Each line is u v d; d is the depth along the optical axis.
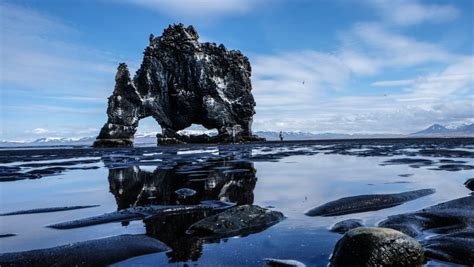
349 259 5.43
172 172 19.95
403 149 40.62
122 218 9.15
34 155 43.62
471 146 44.97
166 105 76.25
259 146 60.53
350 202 10.03
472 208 8.58
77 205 11.47
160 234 7.57
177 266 5.64
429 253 5.77
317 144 68.25
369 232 5.69
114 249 6.29
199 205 10.60
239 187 14.20
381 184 14.17
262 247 6.51
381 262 5.29
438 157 26.72
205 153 39.44
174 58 76.25
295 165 23.25
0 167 25.89
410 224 7.49
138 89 74.69
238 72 77.88
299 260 5.82
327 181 15.44
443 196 11.31
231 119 77.31
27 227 8.64
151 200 11.93
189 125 80.06
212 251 6.33
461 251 5.73
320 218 8.80
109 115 69.94
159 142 74.06
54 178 18.77
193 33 78.38
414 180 14.91
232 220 7.88
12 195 13.77
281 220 8.58
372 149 43.09
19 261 5.80
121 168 23.47
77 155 41.88
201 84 74.75
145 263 5.79
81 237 7.64
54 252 6.14
